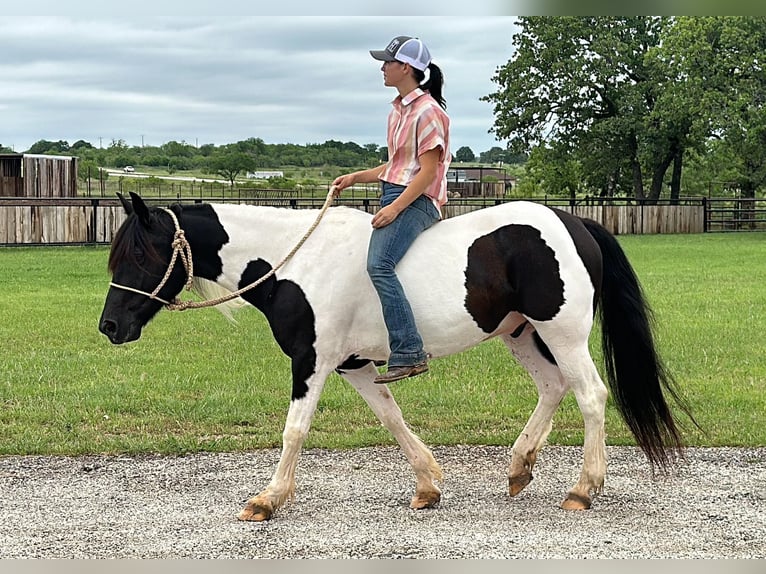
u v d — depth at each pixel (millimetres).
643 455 6973
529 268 5523
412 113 5527
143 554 4961
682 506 5727
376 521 5500
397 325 5426
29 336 11797
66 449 7098
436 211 5656
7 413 8031
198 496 6035
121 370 9867
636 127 40562
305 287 5535
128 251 5594
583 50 41281
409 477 6461
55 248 24750
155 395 8711
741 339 11453
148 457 6977
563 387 5918
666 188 57219
